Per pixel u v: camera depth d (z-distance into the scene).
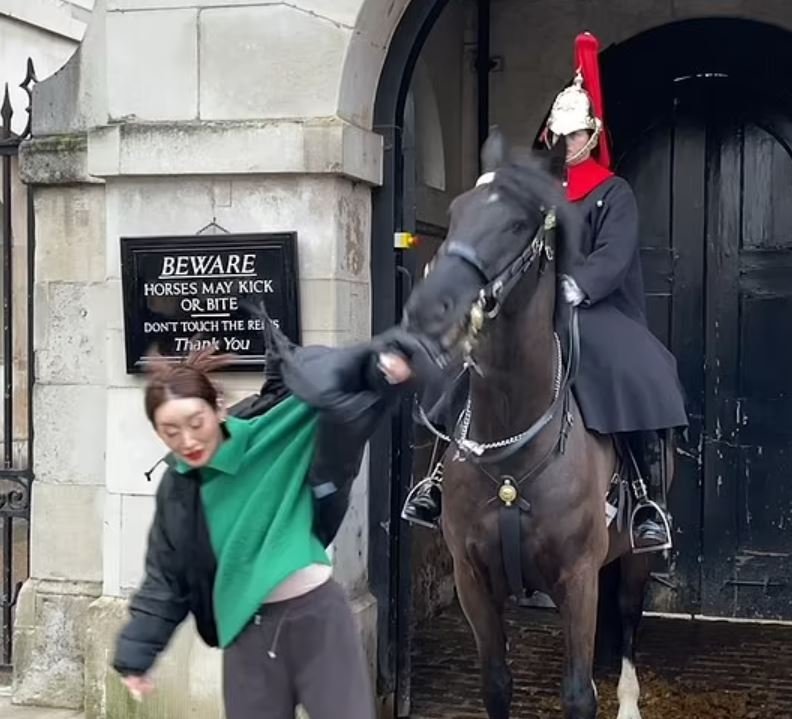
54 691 5.56
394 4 5.17
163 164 5.08
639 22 7.14
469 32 7.46
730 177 7.05
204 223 5.13
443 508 4.26
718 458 7.11
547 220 3.61
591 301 4.38
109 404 5.25
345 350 2.95
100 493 5.55
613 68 7.18
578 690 4.04
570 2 7.29
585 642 4.08
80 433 5.58
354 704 2.98
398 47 5.36
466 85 7.49
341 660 2.99
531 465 3.99
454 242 3.43
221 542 2.97
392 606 5.38
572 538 4.05
